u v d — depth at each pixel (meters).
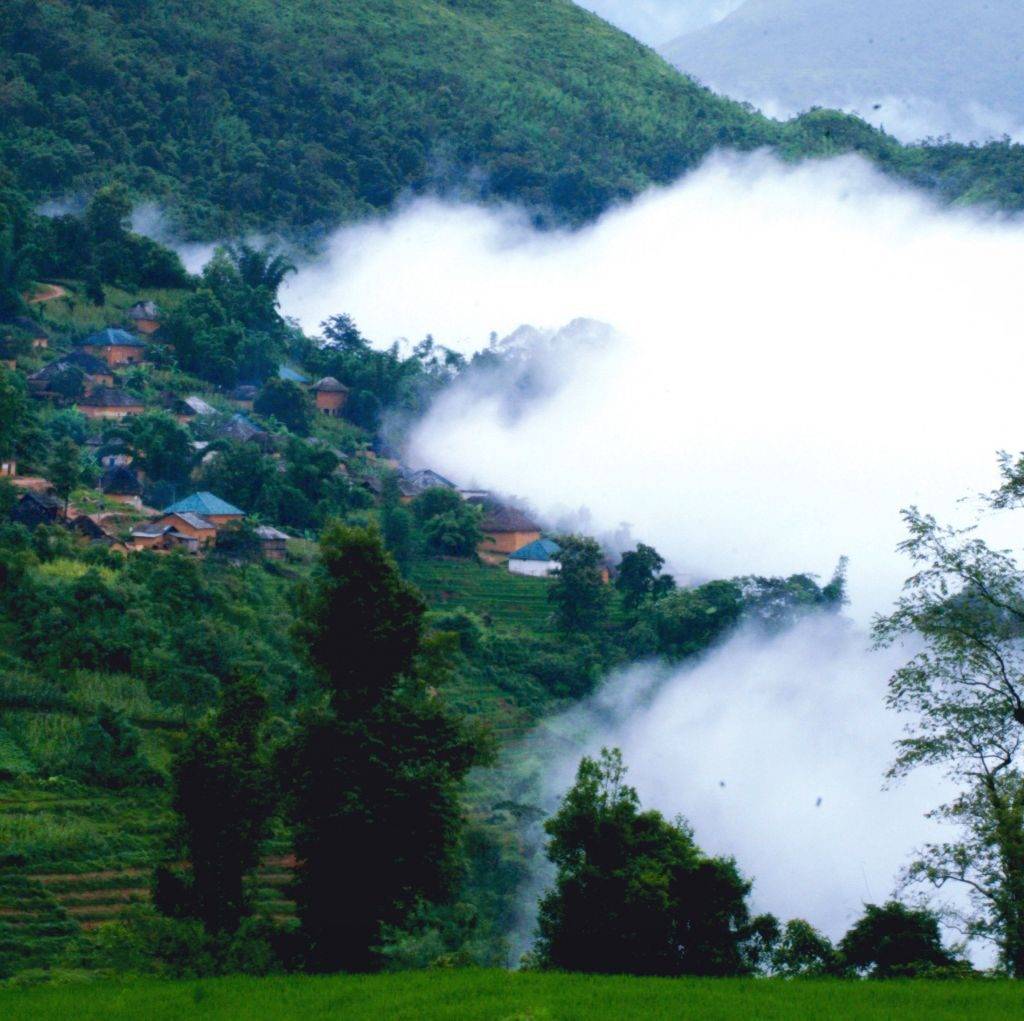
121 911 58.94
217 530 114.06
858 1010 28.34
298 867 44.34
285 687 85.31
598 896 44.25
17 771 69.06
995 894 37.00
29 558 89.31
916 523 40.94
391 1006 29.70
